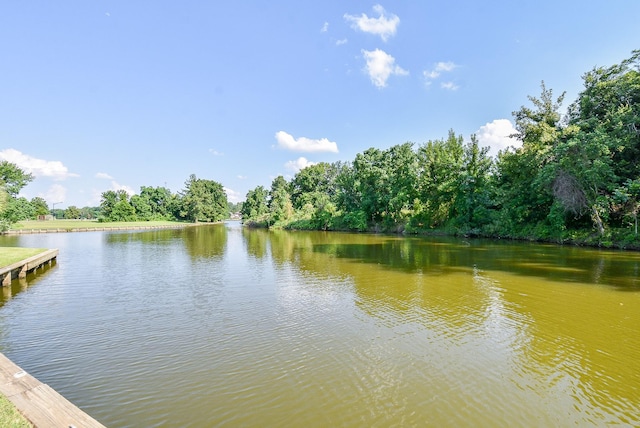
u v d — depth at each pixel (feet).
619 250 91.30
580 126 110.32
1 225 185.78
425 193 177.37
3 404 17.53
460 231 154.10
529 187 123.65
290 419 21.20
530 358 29.37
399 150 198.39
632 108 101.09
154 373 27.32
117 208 350.84
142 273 69.05
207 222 425.69
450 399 23.29
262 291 52.85
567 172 100.63
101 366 28.63
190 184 445.78
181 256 95.09
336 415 21.54
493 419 21.08
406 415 21.49
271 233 204.54
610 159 94.84
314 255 93.91
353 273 66.08
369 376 26.48
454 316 40.24
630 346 31.58
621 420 21.06
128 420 21.30
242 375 26.84
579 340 32.96
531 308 42.68
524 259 79.15
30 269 68.49
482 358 29.43
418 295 49.32
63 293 52.70
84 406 22.91
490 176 153.07
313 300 47.50
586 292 49.60
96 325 38.37
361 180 209.77
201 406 22.74
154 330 36.70
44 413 16.96
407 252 96.48
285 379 26.13
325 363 28.71
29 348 32.37
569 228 110.73
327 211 226.99
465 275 62.44
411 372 27.04
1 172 182.91
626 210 96.89
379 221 204.44
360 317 40.16
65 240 151.43
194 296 50.34
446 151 175.01
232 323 38.60
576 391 24.30
